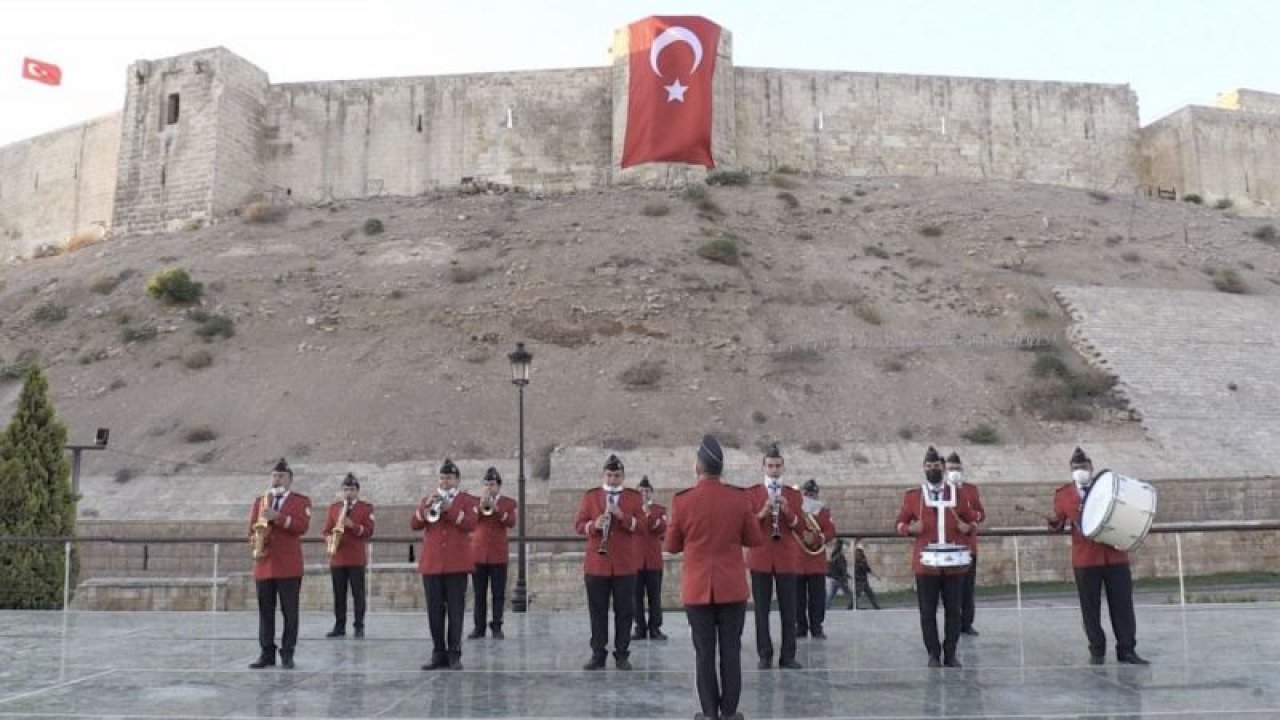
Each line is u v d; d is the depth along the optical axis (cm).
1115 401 3484
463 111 5672
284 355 3844
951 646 1016
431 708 812
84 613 1670
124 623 1495
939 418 3375
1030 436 3284
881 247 4769
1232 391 3591
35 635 1329
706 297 4119
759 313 4094
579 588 2261
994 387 3588
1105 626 1348
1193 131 5959
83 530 2698
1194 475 3045
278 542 1061
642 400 3434
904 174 5806
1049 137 5994
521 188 5569
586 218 4888
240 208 5453
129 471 3136
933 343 3897
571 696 867
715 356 3756
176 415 3469
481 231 4847
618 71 5466
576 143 5609
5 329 4338
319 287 4372
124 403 3584
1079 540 1035
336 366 3731
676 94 5197
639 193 5219
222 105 5388
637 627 1332
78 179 5953
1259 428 3359
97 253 5147
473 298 4169
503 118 5644
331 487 2997
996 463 3100
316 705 827
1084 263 4662
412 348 3841
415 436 3262
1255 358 3866
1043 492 2838
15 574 1803
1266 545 2672
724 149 5419
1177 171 5962
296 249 4812
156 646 1215
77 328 4234
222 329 4038
